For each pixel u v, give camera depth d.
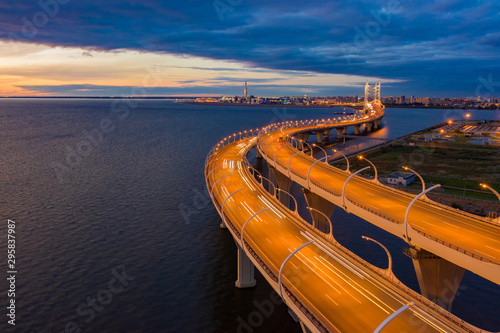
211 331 48.38
